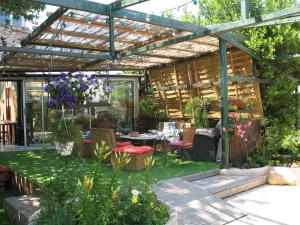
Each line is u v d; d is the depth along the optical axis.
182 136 8.87
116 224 3.15
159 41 7.97
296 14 5.49
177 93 11.26
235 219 5.16
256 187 7.20
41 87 11.27
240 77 8.23
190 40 7.46
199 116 10.05
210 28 6.61
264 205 5.95
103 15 5.78
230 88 9.65
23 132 11.30
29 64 9.69
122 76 12.26
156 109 12.09
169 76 11.49
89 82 6.21
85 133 10.23
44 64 9.90
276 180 7.38
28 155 9.22
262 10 10.30
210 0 12.56
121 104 12.31
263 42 8.35
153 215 3.42
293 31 8.55
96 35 7.25
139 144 10.20
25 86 11.20
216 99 10.02
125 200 3.40
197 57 10.20
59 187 3.38
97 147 3.63
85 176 3.28
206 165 7.93
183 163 8.22
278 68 9.04
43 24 6.37
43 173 6.59
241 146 8.39
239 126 7.80
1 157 8.90
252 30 8.32
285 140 8.54
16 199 5.59
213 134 8.44
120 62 10.53
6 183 7.22
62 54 7.28
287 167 7.74
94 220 2.98
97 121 11.77
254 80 8.66
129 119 12.49
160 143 10.16
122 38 7.63
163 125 10.62
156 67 11.90
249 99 9.12
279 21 6.50
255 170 7.57
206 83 10.09
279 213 5.52
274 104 9.16
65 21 6.25
